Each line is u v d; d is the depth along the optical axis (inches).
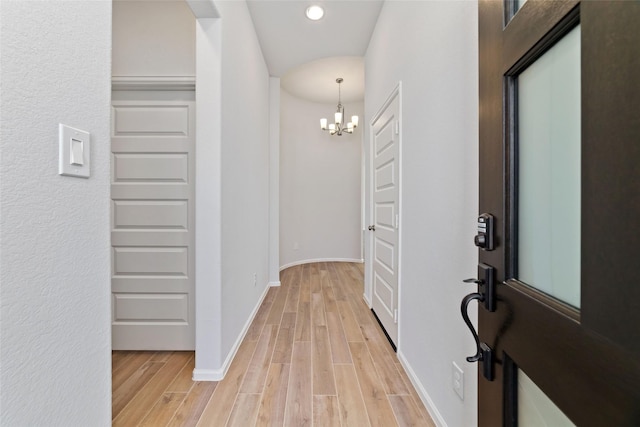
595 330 16.1
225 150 71.5
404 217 73.3
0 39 20.2
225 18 71.0
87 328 27.6
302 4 96.2
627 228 14.5
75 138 26.1
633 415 14.1
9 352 20.9
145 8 80.9
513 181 25.4
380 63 99.7
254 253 112.4
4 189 20.5
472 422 42.6
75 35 26.1
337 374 70.2
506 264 25.7
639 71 14.0
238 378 68.5
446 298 50.6
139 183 81.7
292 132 204.1
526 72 24.2
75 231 26.3
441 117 52.5
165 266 82.1
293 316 109.8
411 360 67.7
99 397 28.9
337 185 222.8
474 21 42.4
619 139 14.9
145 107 82.0
